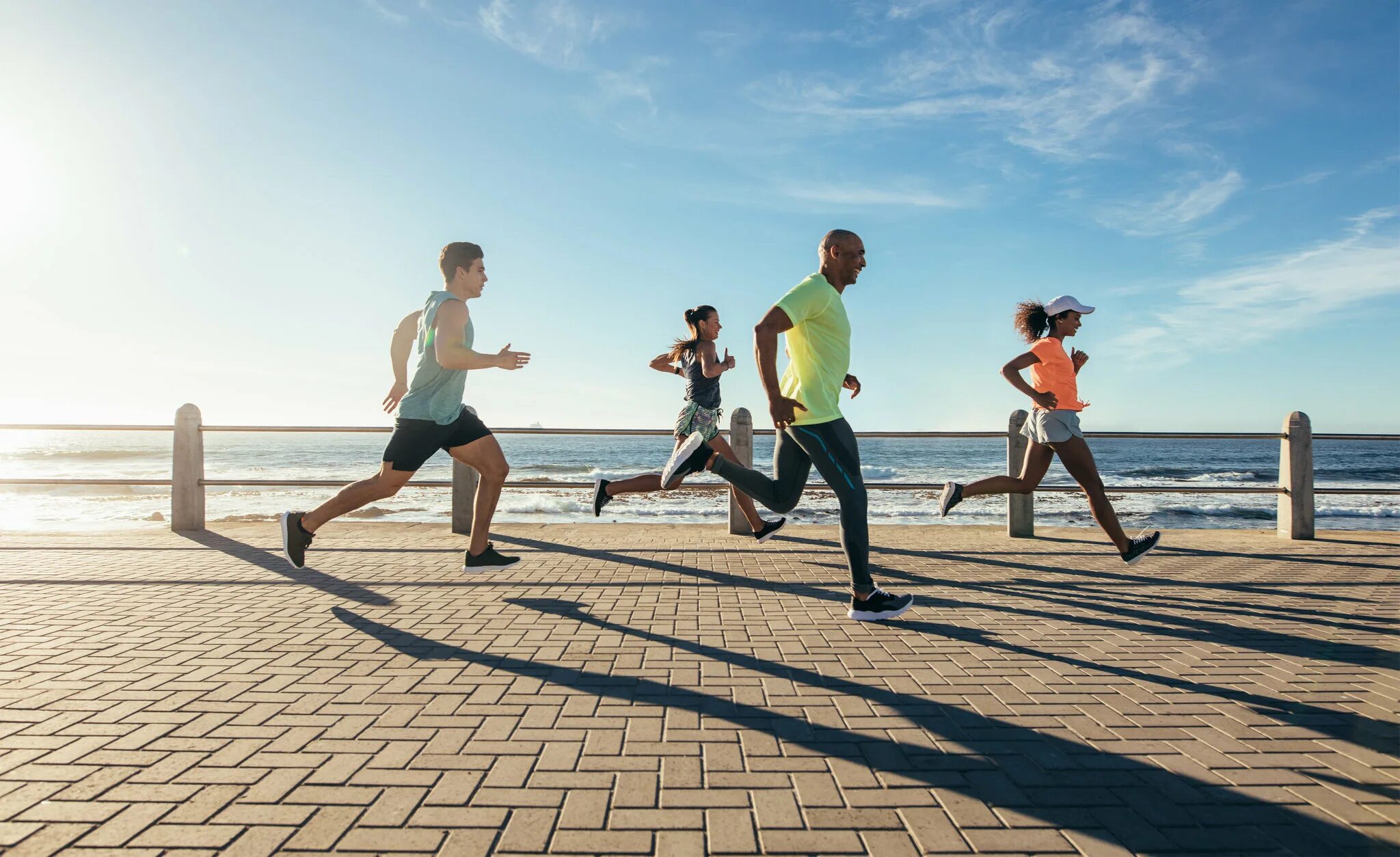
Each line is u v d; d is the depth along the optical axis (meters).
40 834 1.96
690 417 6.30
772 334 4.02
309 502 23.81
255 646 3.73
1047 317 5.73
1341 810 2.12
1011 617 4.41
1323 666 3.49
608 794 2.20
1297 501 7.72
